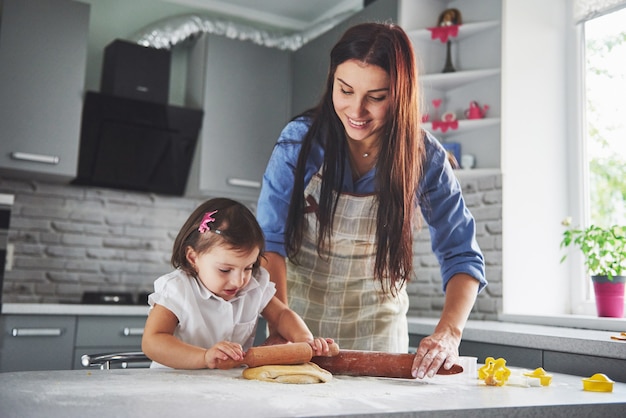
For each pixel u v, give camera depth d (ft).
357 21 10.96
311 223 5.24
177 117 11.34
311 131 5.02
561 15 9.50
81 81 10.61
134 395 3.24
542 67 9.32
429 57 10.02
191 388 3.51
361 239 5.12
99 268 11.44
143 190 11.75
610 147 8.79
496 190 9.14
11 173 10.42
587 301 8.89
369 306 5.21
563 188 9.30
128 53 11.05
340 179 5.00
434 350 4.18
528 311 8.95
